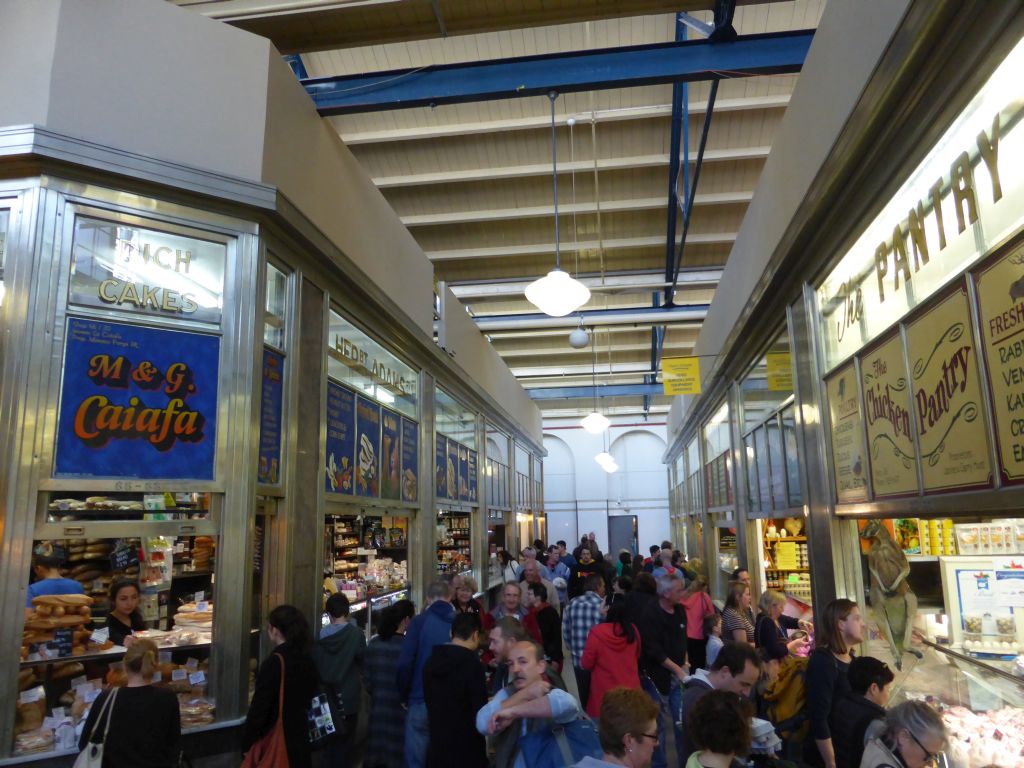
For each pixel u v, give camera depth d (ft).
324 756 15.19
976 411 10.36
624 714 7.79
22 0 15.52
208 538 17.66
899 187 13.00
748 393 29.43
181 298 15.97
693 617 22.45
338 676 15.88
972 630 13.85
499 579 49.93
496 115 36.09
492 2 19.94
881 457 14.23
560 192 42.16
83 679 14.61
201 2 20.29
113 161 15.03
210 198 16.25
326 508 21.21
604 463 76.18
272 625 13.39
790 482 21.98
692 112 35.29
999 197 9.85
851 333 16.14
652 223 45.57
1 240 14.37
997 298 9.75
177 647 15.20
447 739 12.18
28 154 14.17
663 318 49.60
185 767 12.94
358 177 24.03
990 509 10.00
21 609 13.35
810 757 11.96
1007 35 9.20
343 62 31.71
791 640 19.71
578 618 17.89
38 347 14.14
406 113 35.91
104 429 14.64
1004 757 11.08
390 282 26.84
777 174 20.71
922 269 12.33
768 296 22.09
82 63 15.39
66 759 13.11
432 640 15.05
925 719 8.07
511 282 51.96
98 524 14.35
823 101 15.88
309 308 20.13
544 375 75.72
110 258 15.25
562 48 31.53
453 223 44.42
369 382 25.52
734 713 8.02
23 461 13.69
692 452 55.11
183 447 15.47
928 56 10.64
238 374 16.26
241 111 17.30
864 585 17.08
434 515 32.94
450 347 37.60
